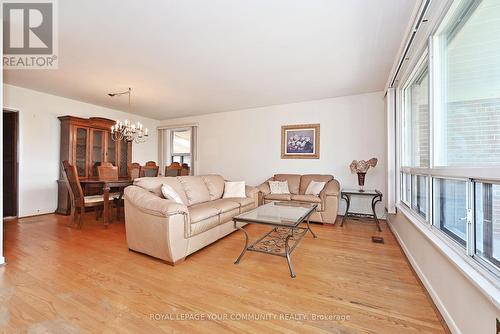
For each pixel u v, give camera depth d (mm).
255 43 2555
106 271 2135
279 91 4211
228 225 3215
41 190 4340
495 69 1192
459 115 1542
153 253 2377
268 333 1387
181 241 2348
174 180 3324
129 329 1396
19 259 2365
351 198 4441
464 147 1484
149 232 2369
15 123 4051
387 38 2432
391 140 3396
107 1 1890
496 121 1187
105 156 5020
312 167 4777
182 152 6523
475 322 1192
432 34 1869
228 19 2127
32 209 4238
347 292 1841
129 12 2029
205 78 3586
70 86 3957
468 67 1441
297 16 2084
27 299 1679
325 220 3881
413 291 1865
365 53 2762
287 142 5023
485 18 1274
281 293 1815
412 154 2811
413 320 1515
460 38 1537
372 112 4285
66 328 1393
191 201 3369
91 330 1382
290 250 2354
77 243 2861
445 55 1752
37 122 4266
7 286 1849
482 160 1306
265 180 5254
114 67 3180
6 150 4152
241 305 1655
